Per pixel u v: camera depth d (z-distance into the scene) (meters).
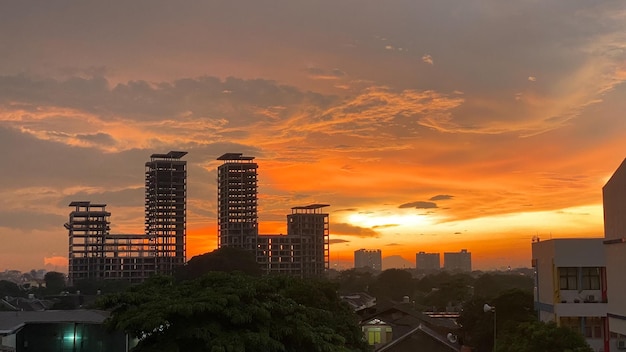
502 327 59.72
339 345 31.39
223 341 25.97
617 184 38.78
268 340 26.83
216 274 30.55
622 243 38.19
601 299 51.56
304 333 28.64
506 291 65.12
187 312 25.81
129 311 27.42
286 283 32.12
